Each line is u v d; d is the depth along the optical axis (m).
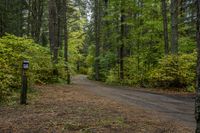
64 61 26.27
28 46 17.22
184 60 22.53
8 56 15.17
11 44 16.38
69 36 50.56
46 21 47.09
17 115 9.54
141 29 30.73
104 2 41.09
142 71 29.92
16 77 14.84
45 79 21.91
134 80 28.77
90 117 9.35
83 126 8.15
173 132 8.16
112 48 36.41
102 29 38.56
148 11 31.31
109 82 32.62
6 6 35.66
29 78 15.71
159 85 23.86
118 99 15.47
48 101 12.52
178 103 14.80
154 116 10.65
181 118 10.80
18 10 40.06
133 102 14.62
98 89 21.81
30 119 8.93
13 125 8.22
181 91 21.16
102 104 12.61
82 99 13.88
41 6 42.75
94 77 42.59
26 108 10.74
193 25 32.28
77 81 36.16
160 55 30.67
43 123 8.43
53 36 25.25
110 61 38.56
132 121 9.16
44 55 22.31
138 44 32.16
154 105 13.89
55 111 10.22
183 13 32.22
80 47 59.19
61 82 24.69
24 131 7.64
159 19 31.03
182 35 33.91
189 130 8.67
